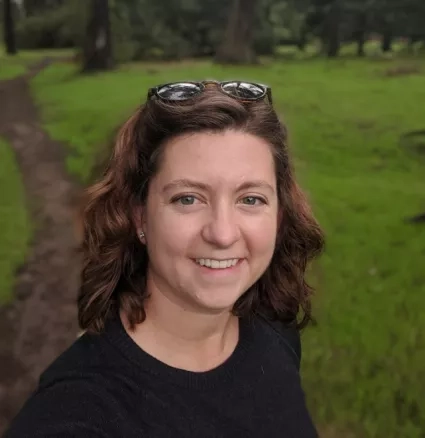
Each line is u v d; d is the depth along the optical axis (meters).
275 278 0.69
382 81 7.83
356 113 5.91
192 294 0.52
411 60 10.35
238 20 10.52
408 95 6.74
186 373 0.54
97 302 0.55
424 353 1.95
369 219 3.16
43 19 14.82
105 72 9.64
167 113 0.52
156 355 0.55
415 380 1.82
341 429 1.67
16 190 4.11
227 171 0.51
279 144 0.56
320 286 2.36
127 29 11.45
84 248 0.58
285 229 0.67
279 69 9.62
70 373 0.51
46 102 7.11
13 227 3.38
